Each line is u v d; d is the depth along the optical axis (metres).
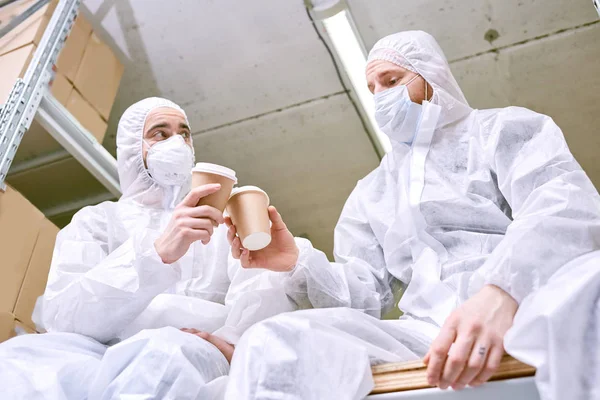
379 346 1.12
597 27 2.64
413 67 1.69
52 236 2.20
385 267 1.62
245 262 1.30
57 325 1.26
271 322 1.00
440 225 1.51
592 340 0.85
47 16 2.39
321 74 2.85
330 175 3.28
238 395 0.93
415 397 0.95
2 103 2.12
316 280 1.40
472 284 1.04
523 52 2.75
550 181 1.21
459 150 1.58
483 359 0.90
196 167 1.21
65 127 2.28
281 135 3.10
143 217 1.62
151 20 2.68
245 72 2.85
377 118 1.69
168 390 0.98
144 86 2.90
